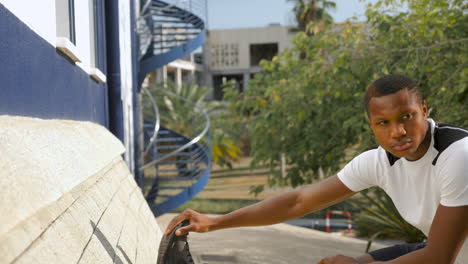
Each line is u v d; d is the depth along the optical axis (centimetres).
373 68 810
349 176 186
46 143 170
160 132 1470
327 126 944
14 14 197
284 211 193
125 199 318
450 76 665
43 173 138
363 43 815
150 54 1545
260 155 1032
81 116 408
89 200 197
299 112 905
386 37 765
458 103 682
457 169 137
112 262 170
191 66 4056
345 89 821
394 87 136
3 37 178
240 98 1130
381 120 138
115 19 724
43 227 116
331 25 877
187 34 1585
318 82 884
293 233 1020
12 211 98
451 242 136
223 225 192
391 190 172
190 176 1277
